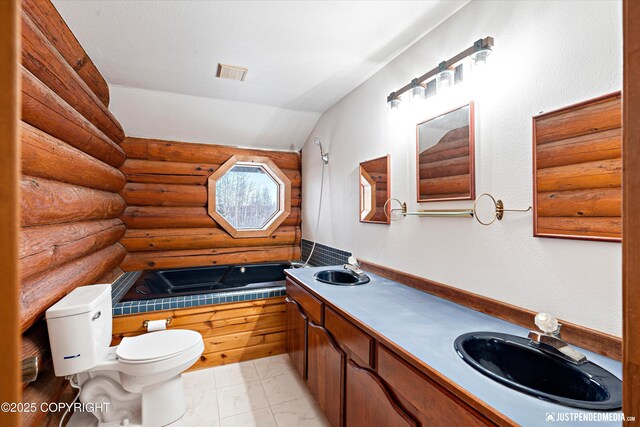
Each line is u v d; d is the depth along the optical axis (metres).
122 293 2.68
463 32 1.67
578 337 1.14
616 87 1.06
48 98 1.52
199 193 3.69
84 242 2.02
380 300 1.75
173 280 3.48
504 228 1.43
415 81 1.88
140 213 3.45
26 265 1.33
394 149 2.23
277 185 4.17
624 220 0.39
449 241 1.75
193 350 1.99
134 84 2.79
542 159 1.27
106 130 2.71
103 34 2.01
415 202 2.01
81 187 2.14
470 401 0.87
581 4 1.15
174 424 1.91
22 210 1.32
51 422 1.70
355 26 1.90
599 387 0.93
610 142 1.07
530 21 1.33
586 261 1.14
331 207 3.25
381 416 1.27
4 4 0.30
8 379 0.30
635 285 0.38
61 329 1.58
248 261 3.93
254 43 2.11
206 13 1.81
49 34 1.70
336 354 1.68
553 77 1.24
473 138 1.58
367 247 2.57
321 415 2.00
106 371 1.89
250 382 2.38
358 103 2.74
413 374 1.09
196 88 2.88
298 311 2.34
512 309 1.38
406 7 1.72
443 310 1.57
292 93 2.96
